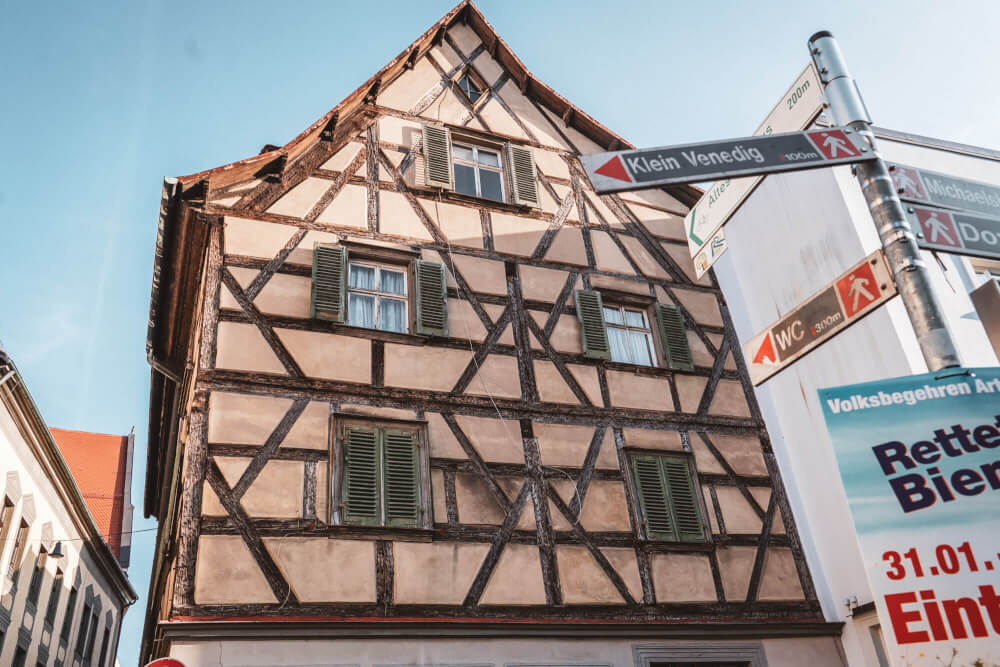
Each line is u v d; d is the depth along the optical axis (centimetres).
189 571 737
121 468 2767
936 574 281
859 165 395
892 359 937
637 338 1117
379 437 870
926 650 271
